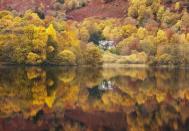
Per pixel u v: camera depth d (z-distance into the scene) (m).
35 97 53.19
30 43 126.12
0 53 124.69
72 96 56.12
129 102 51.66
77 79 84.19
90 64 142.50
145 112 44.84
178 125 38.28
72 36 141.62
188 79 87.38
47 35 129.88
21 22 133.62
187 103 50.84
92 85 71.88
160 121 40.00
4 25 127.88
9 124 36.69
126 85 73.06
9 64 125.50
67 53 133.75
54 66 131.75
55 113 42.53
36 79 80.88
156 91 63.41
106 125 37.81
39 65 128.00
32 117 39.91
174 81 81.56
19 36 125.94
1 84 67.88
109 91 63.38
